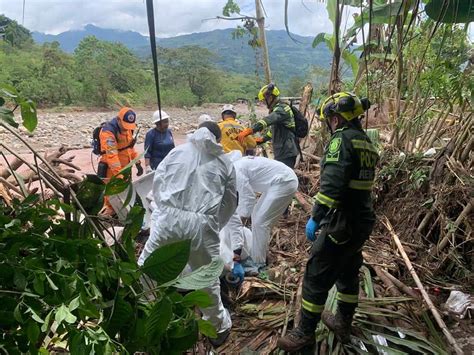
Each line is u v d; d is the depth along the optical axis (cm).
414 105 462
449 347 291
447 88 412
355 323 307
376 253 392
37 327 116
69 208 146
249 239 387
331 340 290
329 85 517
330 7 491
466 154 388
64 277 124
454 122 474
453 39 399
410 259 386
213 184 278
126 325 133
